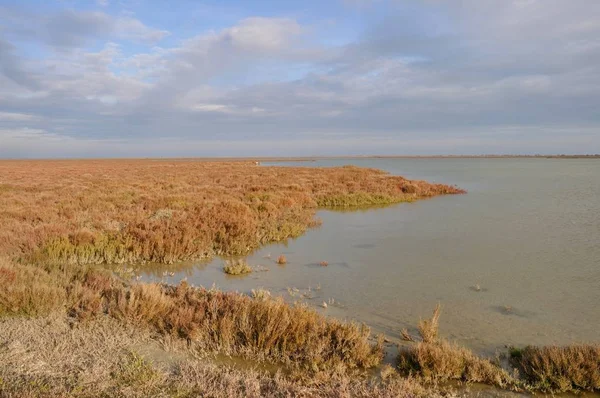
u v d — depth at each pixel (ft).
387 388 14.89
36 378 14.24
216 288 27.71
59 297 21.52
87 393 13.61
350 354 17.26
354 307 23.85
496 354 17.75
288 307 20.53
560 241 41.14
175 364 16.28
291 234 45.44
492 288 27.14
